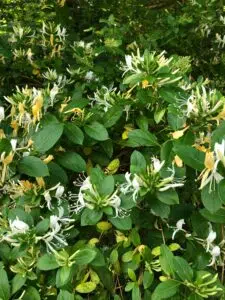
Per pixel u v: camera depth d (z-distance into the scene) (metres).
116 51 0.85
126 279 0.53
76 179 0.59
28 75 0.95
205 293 0.44
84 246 0.48
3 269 0.46
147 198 0.48
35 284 0.48
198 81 0.68
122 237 0.52
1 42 0.92
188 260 0.50
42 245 0.48
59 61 0.90
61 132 0.51
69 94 0.72
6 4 1.10
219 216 0.47
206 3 1.06
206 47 1.08
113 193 0.49
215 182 0.43
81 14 1.17
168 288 0.43
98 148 0.59
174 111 0.51
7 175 0.50
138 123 0.56
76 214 0.51
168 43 1.03
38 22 1.08
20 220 0.48
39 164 0.49
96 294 0.50
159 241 0.52
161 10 1.20
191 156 0.44
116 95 0.60
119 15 1.13
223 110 0.49
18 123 0.55
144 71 0.55
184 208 0.52
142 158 0.49
